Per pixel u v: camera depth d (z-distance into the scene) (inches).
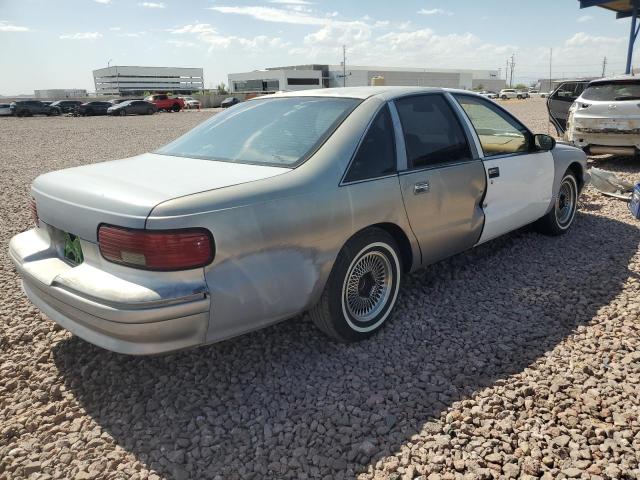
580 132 370.0
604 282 168.2
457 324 143.0
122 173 118.6
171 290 95.1
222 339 105.9
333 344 133.7
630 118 347.6
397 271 139.7
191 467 93.6
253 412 108.5
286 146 125.9
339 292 124.3
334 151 122.4
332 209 116.8
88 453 97.3
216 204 100.0
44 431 104.0
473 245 166.2
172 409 109.7
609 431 99.2
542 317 145.9
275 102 149.6
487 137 169.3
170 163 127.8
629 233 219.9
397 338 136.3
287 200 109.5
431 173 142.5
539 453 94.4
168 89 5344.5
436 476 89.7
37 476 92.1
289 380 118.8
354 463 93.7
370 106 134.9
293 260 111.3
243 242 102.4
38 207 121.5
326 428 102.9
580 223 237.3
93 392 115.7
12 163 514.9
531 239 213.5
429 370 121.3
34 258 119.3
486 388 113.5
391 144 135.3
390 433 100.7
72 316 106.7
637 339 132.1
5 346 135.7
